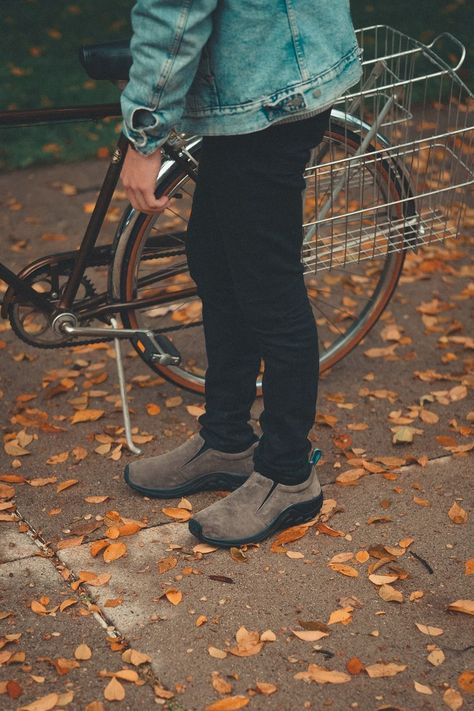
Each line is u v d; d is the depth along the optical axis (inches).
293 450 101.0
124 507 111.0
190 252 100.4
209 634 90.7
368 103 134.0
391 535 104.9
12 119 108.3
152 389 137.7
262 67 81.4
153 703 82.7
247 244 89.0
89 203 209.3
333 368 142.9
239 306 102.0
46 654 88.4
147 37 77.4
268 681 85.0
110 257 119.5
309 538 104.6
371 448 122.3
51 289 118.6
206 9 76.5
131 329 120.6
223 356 105.7
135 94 80.2
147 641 89.9
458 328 153.0
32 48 304.0
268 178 85.5
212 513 102.7
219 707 81.5
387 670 85.4
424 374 139.4
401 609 93.7
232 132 83.1
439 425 127.0
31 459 120.8
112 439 124.4
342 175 119.3
